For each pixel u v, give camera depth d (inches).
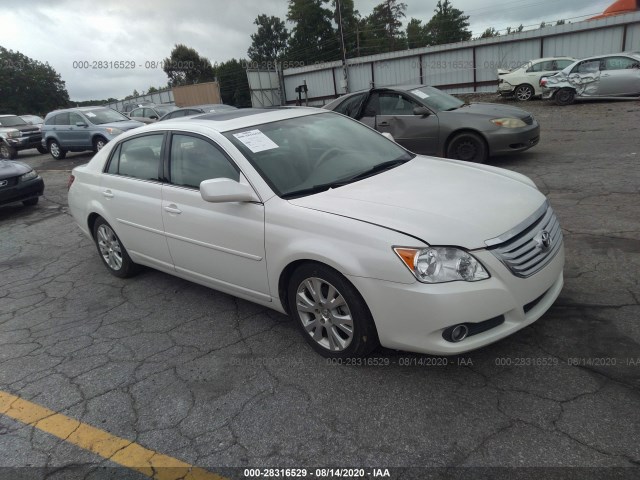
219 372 124.6
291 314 132.2
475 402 103.0
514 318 106.4
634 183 242.1
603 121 465.1
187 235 147.0
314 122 159.8
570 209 215.0
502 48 895.1
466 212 110.0
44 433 109.9
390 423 100.2
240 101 2114.9
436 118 312.7
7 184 331.6
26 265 227.0
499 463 87.6
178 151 151.9
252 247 128.1
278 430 102.1
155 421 109.4
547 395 102.2
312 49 2222.0
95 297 180.7
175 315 158.7
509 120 300.4
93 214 191.3
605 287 141.5
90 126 596.1
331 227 110.9
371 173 139.3
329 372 119.0
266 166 132.0
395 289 102.0
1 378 133.7
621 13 781.9
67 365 136.4
